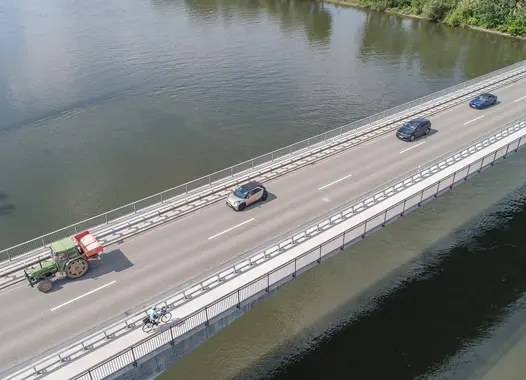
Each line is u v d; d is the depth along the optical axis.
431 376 35.25
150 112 69.25
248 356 37.16
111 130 64.81
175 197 39.69
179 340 25.97
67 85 76.69
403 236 49.12
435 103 57.00
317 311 40.97
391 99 73.50
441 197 54.69
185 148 60.88
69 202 51.19
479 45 99.38
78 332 26.81
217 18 114.12
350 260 46.22
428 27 111.75
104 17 114.12
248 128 65.38
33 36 99.81
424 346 37.66
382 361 36.53
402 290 42.84
